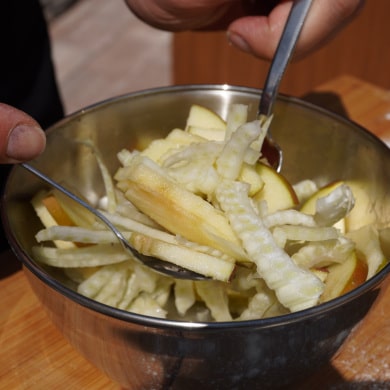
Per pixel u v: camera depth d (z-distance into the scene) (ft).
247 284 1.80
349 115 2.65
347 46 3.84
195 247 1.77
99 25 6.28
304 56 2.20
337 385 1.79
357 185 1.99
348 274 1.80
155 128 2.10
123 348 1.56
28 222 1.84
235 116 1.96
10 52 2.54
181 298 1.85
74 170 2.01
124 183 1.87
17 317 1.92
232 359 1.54
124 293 1.86
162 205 1.80
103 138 2.04
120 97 2.01
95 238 1.82
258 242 1.74
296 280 1.70
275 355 1.55
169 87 2.06
